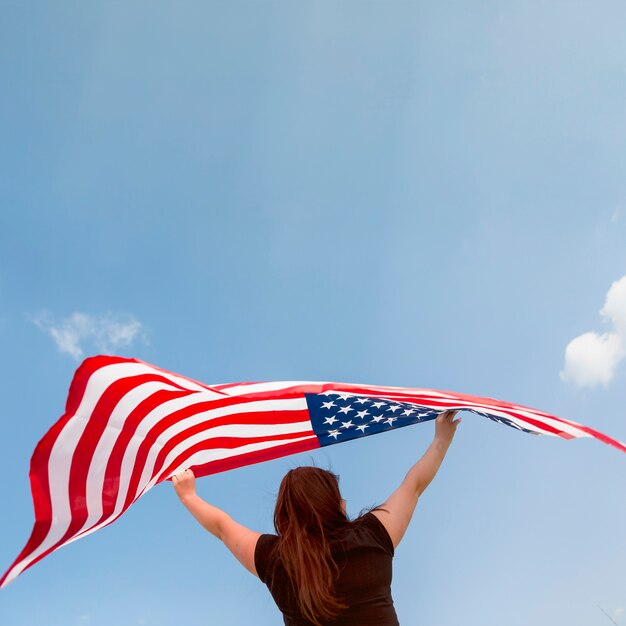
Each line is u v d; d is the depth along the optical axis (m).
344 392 3.68
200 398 4.12
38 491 3.41
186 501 3.24
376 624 2.50
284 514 2.86
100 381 3.64
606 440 3.31
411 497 3.02
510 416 3.71
